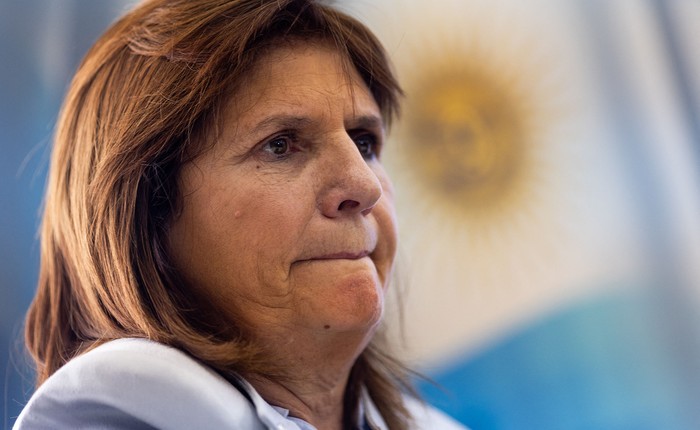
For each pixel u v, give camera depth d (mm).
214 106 896
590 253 2084
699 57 2205
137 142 905
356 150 923
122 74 981
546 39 2180
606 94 2170
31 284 1582
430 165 2045
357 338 925
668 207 2115
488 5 2162
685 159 2148
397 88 1141
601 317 2041
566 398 1979
